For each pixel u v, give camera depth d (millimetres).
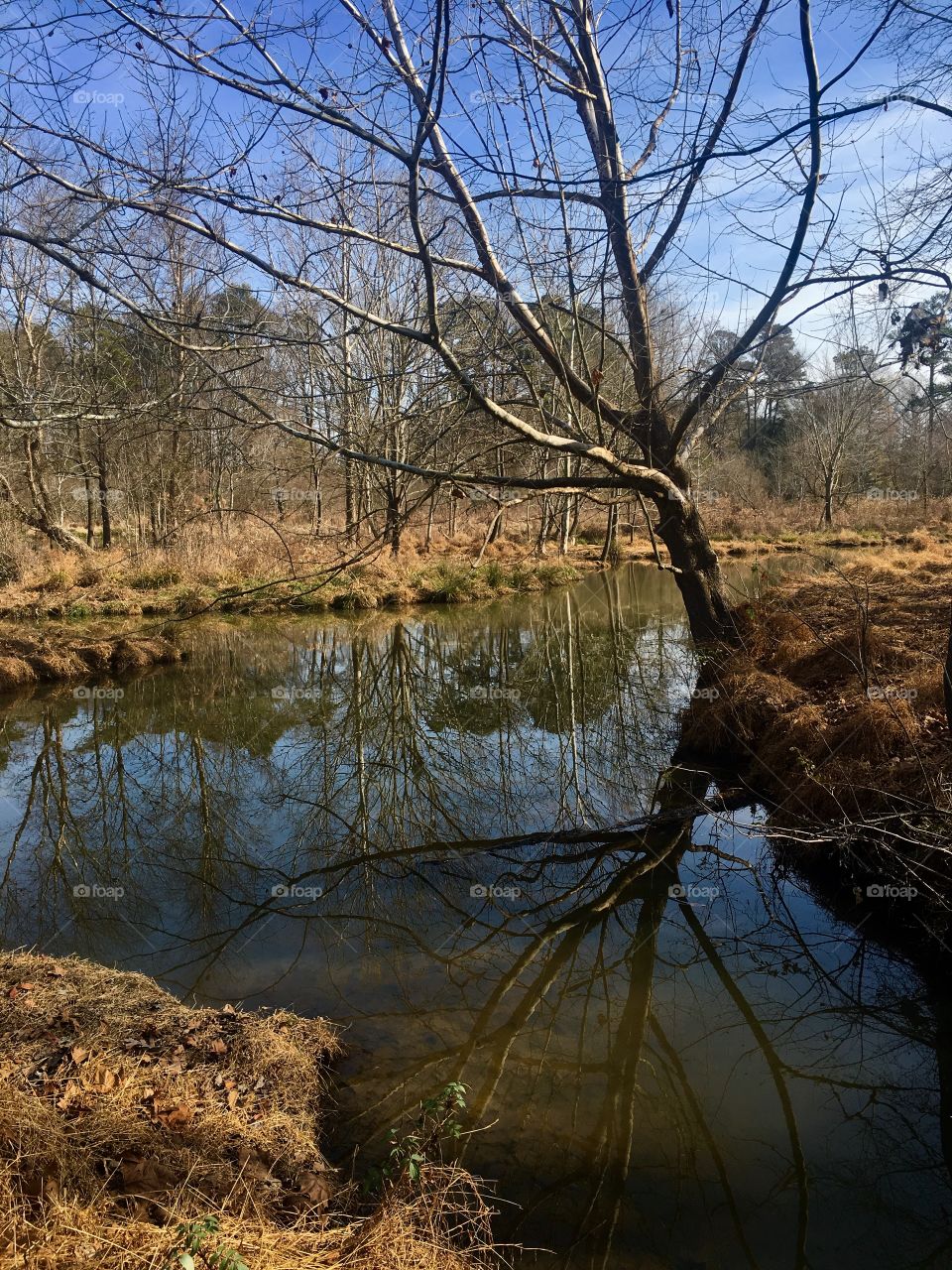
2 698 12172
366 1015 4395
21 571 18766
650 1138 3529
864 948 5105
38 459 20156
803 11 5266
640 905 5902
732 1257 2902
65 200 4152
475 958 5113
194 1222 2383
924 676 6711
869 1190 3303
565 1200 3129
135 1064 3436
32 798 8453
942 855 4707
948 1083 4027
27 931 5465
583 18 6887
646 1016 4551
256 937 5367
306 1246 2590
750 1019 4547
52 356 13367
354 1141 3352
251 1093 3393
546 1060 4070
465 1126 3512
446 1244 2746
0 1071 3146
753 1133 3609
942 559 17031
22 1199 2438
